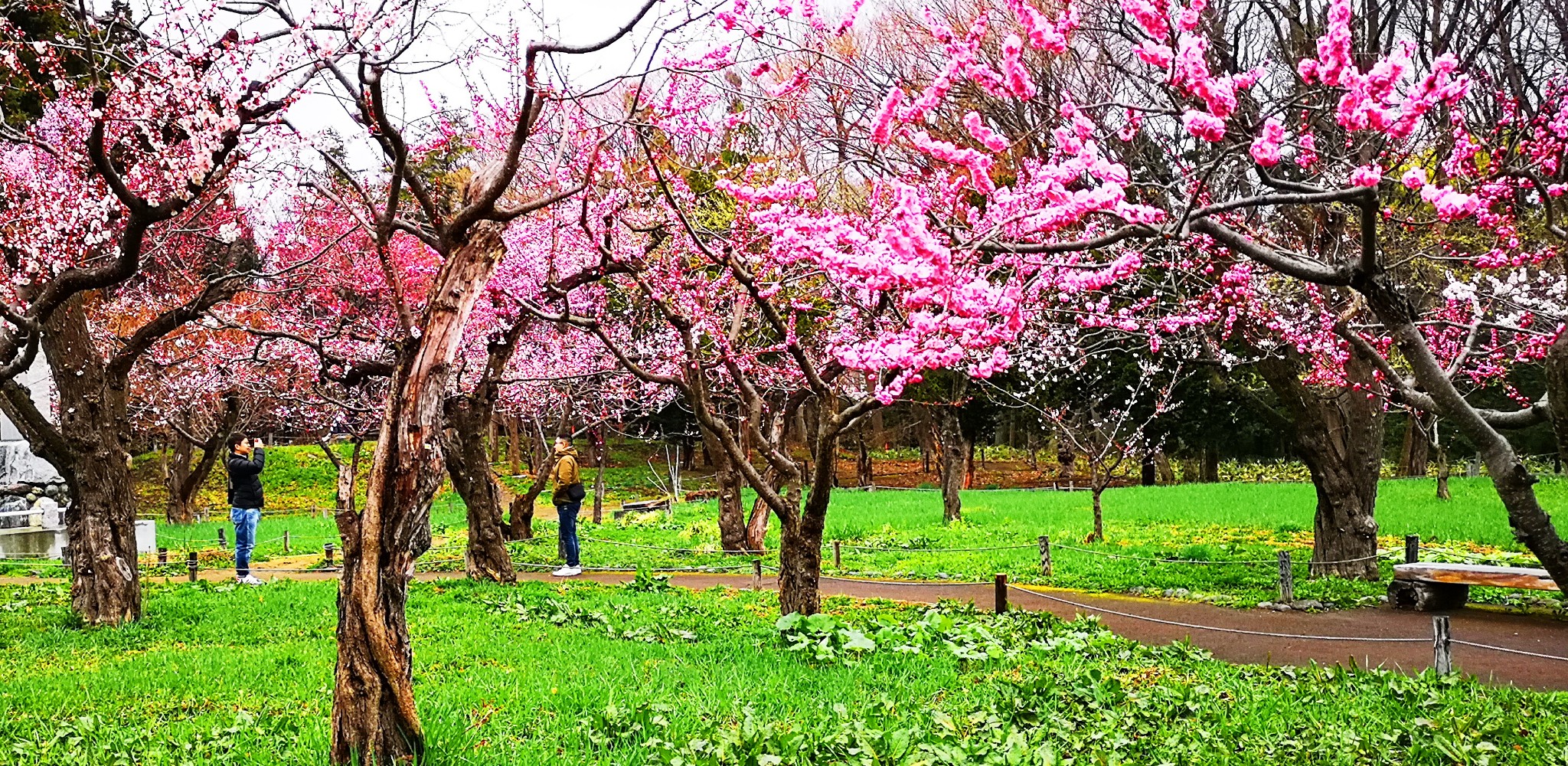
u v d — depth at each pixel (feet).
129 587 32.50
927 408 86.28
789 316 39.17
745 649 25.76
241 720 18.11
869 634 27.48
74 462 32.35
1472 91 29.50
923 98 18.02
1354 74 13.50
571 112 27.73
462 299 16.94
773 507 29.94
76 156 26.86
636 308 47.52
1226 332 39.83
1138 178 28.50
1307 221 34.40
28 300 27.20
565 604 34.01
